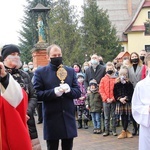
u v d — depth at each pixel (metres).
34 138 4.21
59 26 31.09
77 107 9.38
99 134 8.40
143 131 4.10
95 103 8.52
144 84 4.12
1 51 3.83
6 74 2.88
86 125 9.32
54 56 4.79
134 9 48.62
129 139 7.62
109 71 8.28
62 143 4.91
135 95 4.17
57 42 30.84
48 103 4.71
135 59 8.08
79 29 34.69
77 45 31.14
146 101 4.09
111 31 37.31
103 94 8.19
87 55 34.16
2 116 2.92
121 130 8.73
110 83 8.15
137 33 42.28
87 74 9.22
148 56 4.14
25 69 12.50
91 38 35.41
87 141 7.63
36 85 4.73
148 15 42.06
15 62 3.84
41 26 17.22
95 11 36.91
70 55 30.83
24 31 37.56
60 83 4.75
